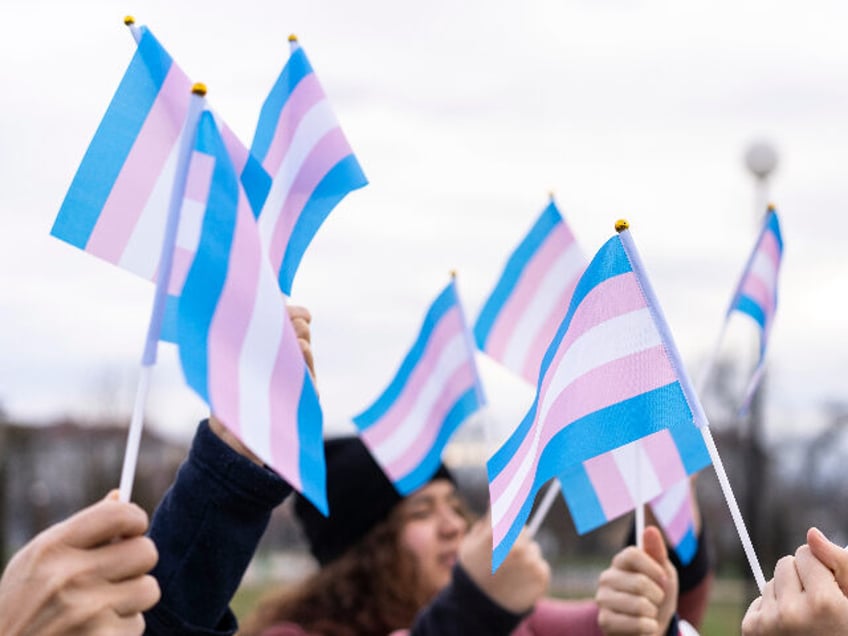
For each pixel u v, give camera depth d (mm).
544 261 4125
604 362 2551
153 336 2293
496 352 4137
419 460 4535
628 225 2574
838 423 32844
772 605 2408
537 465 2537
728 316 4016
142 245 2654
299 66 3000
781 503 33531
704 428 2541
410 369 4578
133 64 2693
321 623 4707
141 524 2135
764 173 14164
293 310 2801
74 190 2639
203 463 2566
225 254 2316
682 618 4273
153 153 2682
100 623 2059
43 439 50000
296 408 2330
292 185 2943
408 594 4730
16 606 2053
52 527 2141
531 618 4387
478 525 3658
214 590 2553
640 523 3588
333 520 4852
